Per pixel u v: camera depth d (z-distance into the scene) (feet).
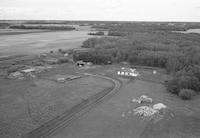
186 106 146.30
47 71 237.25
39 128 115.03
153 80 209.67
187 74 190.49
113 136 106.93
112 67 266.57
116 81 204.23
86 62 290.35
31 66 258.98
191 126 118.11
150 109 135.23
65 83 192.44
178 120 125.18
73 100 153.48
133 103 149.69
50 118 126.31
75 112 134.51
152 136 107.55
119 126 116.88
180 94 161.99
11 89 173.27
